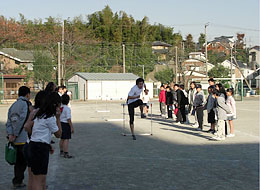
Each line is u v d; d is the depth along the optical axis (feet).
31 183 17.52
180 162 25.96
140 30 251.39
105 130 45.68
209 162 25.88
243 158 27.20
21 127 19.65
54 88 26.68
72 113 77.15
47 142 16.44
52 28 225.56
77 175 22.33
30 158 16.34
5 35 154.51
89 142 35.70
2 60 174.81
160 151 30.45
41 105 16.44
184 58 217.97
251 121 55.47
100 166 24.85
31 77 173.17
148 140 36.81
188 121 53.42
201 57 288.92
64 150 27.81
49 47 183.93
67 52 185.57
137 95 37.58
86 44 200.23
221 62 265.95
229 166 24.57
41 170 16.24
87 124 53.42
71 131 28.07
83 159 27.27
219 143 34.53
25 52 193.36
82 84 159.22
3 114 77.87
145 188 19.39
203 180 20.99
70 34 188.03
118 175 22.27
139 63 231.91
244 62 314.76
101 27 236.43
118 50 228.22
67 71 184.03
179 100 51.72
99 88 157.89
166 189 19.20
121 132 43.55
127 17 239.09
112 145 33.78
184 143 34.65
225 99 39.22
